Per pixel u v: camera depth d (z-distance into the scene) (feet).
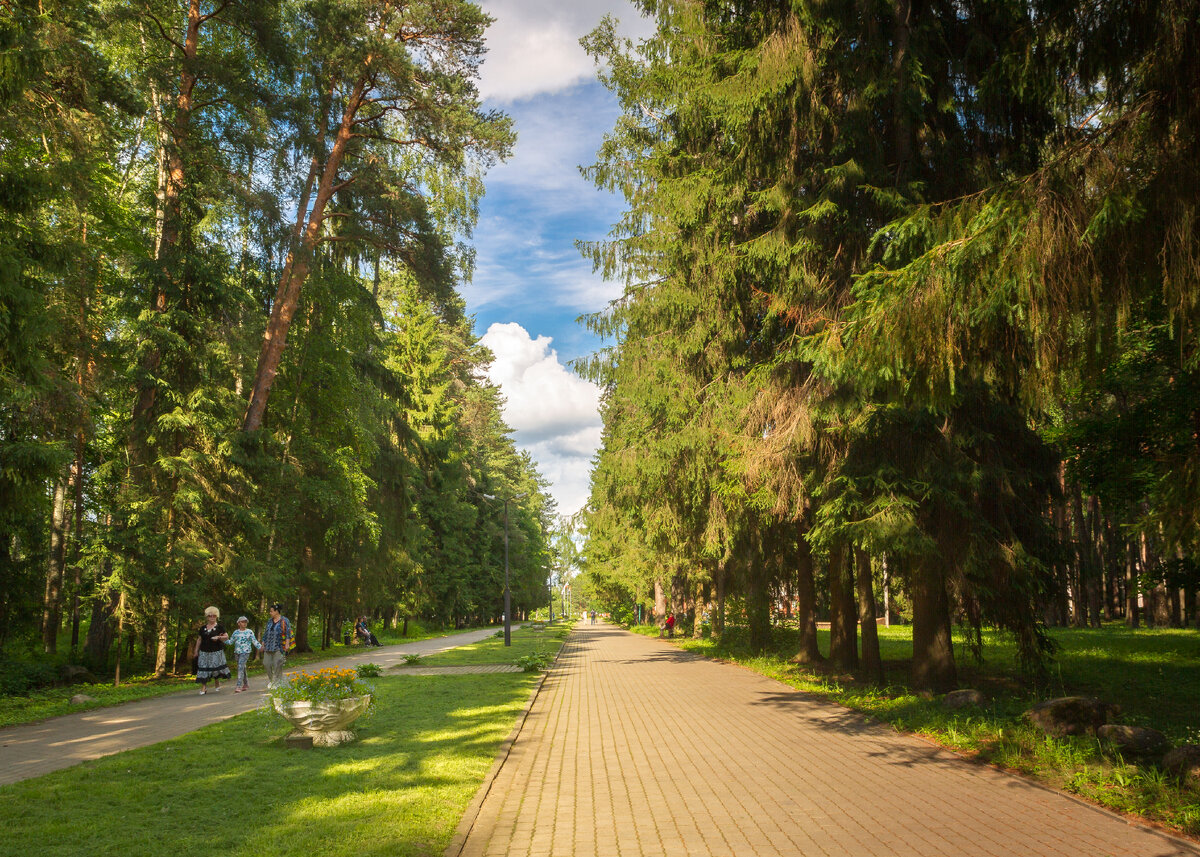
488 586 254.47
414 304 187.62
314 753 30.37
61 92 59.93
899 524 38.06
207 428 72.13
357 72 76.74
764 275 49.32
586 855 18.33
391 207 81.56
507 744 32.76
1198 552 19.15
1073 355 20.26
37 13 55.93
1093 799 23.17
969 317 20.77
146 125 77.30
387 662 88.28
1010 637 47.80
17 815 21.30
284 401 99.66
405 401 126.52
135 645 80.53
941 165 43.27
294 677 33.27
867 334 22.08
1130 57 20.51
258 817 20.80
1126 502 52.06
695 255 56.65
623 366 63.16
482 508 256.93
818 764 29.01
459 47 82.02
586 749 32.76
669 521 69.21
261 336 87.15
